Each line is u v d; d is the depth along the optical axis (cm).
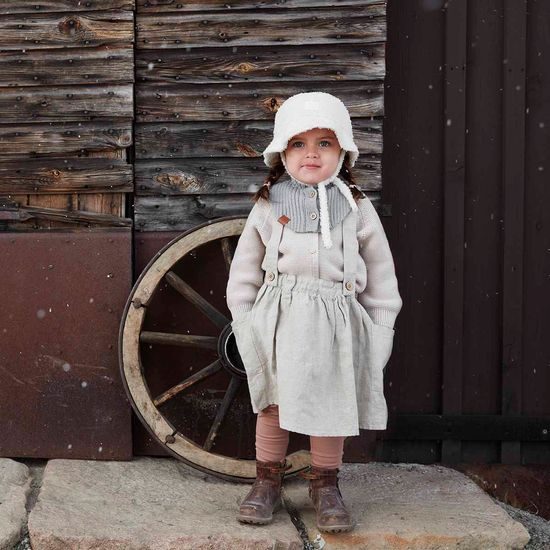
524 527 280
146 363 339
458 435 371
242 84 333
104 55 332
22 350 331
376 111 329
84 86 333
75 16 331
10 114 335
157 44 333
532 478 364
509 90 370
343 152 279
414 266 376
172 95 335
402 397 376
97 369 330
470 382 375
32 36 333
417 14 372
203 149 335
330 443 276
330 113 270
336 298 273
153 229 338
